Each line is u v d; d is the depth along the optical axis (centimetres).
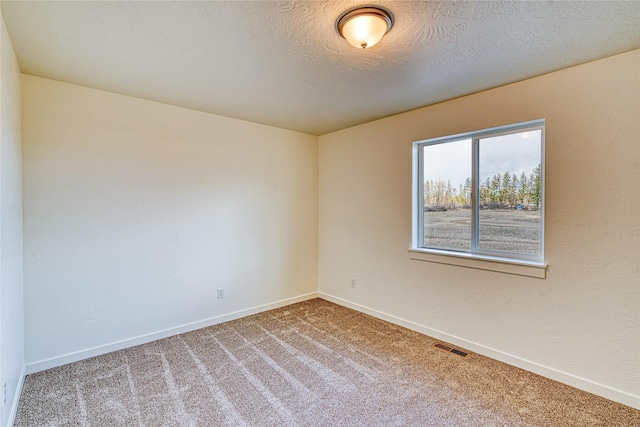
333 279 407
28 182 231
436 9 151
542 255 242
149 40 182
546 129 227
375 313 354
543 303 230
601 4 147
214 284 332
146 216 287
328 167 411
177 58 203
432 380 225
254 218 363
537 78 230
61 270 246
